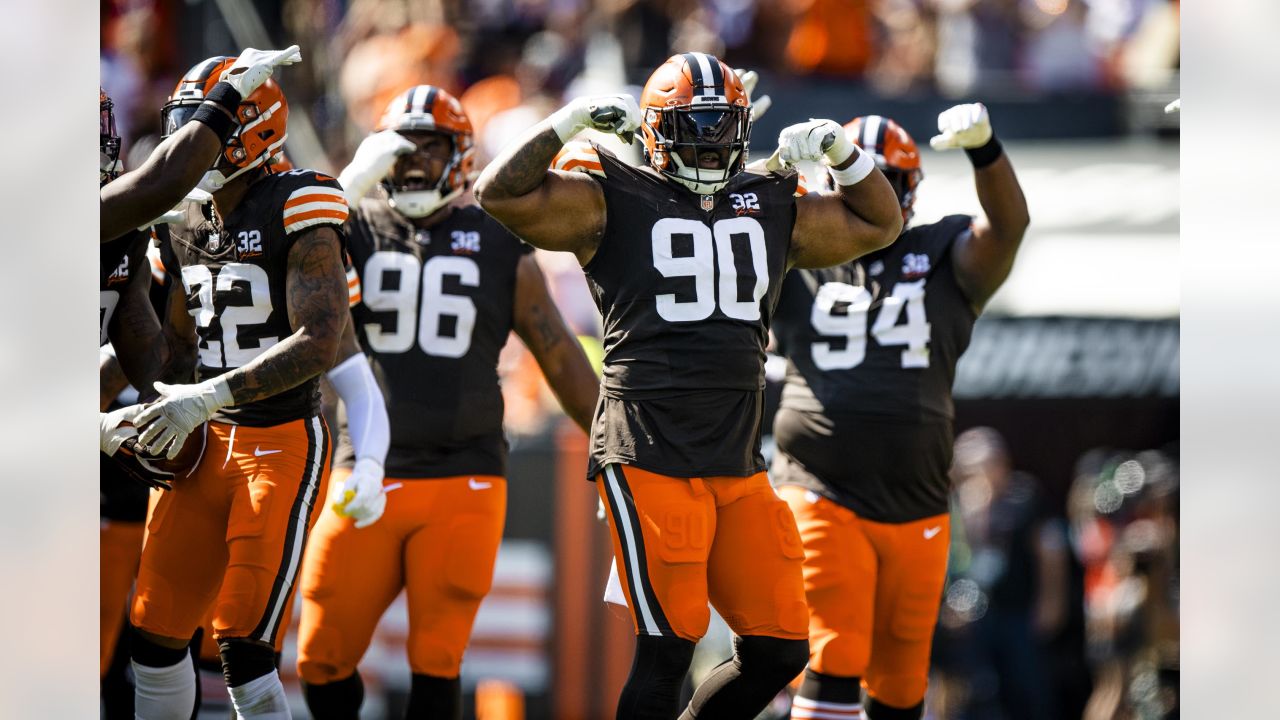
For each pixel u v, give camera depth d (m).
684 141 14.77
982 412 37.47
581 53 42.03
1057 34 41.00
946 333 18.78
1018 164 37.12
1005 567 32.16
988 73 40.84
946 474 18.97
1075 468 37.22
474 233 19.00
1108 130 37.25
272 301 15.07
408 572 18.58
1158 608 32.06
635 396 14.91
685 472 14.75
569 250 15.14
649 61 41.62
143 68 36.94
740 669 15.11
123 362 16.39
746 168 16.17
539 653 28.72
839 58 40.06
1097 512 34.53
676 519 14.67
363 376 15.21
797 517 18.52
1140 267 34.44
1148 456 35.50
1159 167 36.56
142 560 15.79
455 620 18.52
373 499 14.62
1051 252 35.06
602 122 14.30
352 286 18.36
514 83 40.38
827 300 18.81
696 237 14.97
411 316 18.64
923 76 41.25
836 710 18.11
